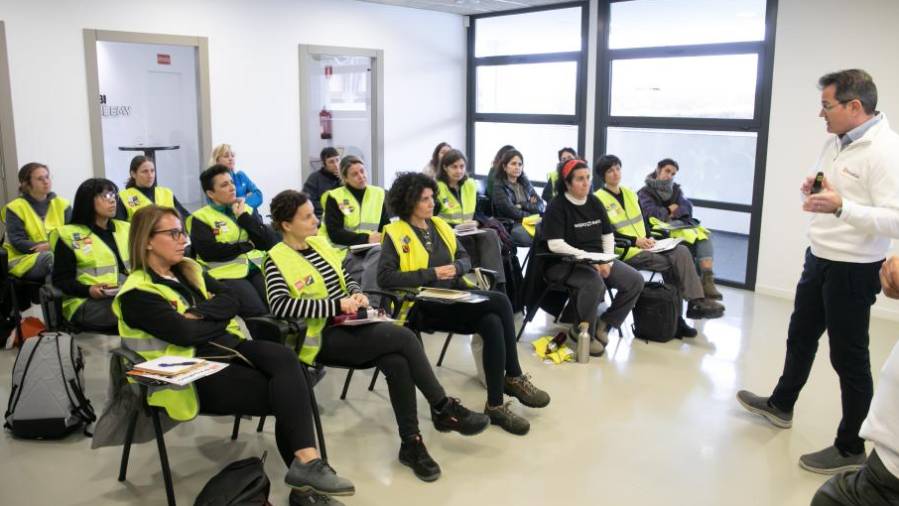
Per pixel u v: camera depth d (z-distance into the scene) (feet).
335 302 9.27
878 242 8.84
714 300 16.61
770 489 8.98
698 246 16.79
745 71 18.67
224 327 8.72
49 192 15.37
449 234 11.75
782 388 10.56
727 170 19.77
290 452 8.41
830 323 9.26
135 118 25.39
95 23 18.29
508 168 18.04
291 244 9.83
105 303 11.48
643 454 9.85
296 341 9.26
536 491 8.87
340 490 7.91
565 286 13.73
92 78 18.47
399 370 9.15
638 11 20.84
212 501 7.70
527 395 10.82
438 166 17.89
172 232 8.34
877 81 16.12
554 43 23.35
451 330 10.79
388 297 10.82
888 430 5.02
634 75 21.26
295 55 22.00
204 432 10.43
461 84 26.43
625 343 14.60
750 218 18.94
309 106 22.59
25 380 10.04
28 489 8.82
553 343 13.69
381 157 24.61
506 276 15.94
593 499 8.70
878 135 8.65
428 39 25.14
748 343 14.61
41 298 11.91
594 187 22.61
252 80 21.25
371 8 23.48
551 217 13.74
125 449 8.82
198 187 27.55
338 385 12.18
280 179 22.33
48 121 17.95
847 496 5.26
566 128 23.59
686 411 11.27
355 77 24.02
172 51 26.02
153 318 8.11
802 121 17.51
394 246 11.05
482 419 9.57
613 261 14.05
